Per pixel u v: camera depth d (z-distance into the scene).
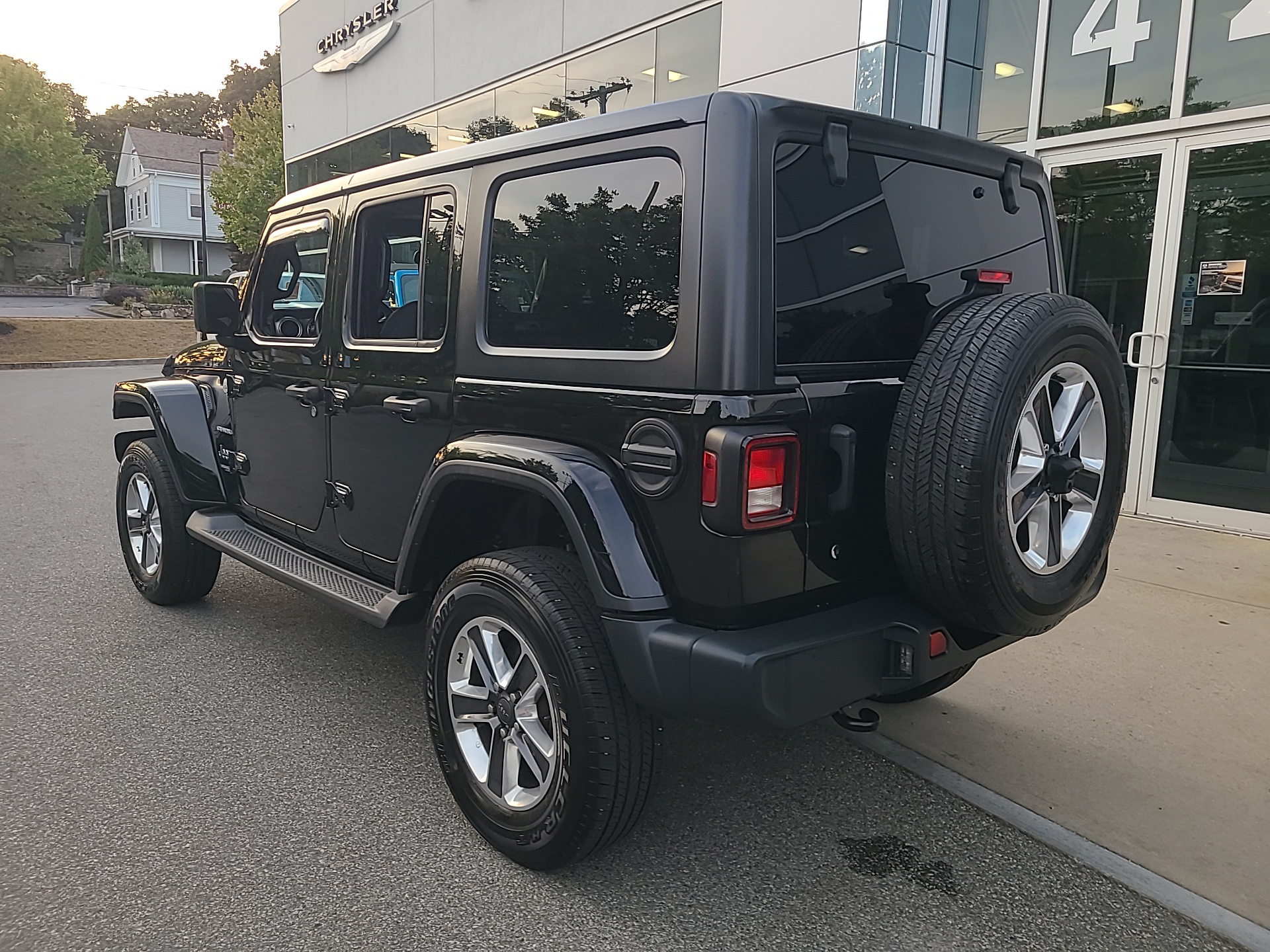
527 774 2.74
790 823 2.96
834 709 2.39
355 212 3.43
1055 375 2.48
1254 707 3.76
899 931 2.45
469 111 12.74
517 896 2.57
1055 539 2.55
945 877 2.69
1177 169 6.37
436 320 3.07
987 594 2.32
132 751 3.40
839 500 2.39
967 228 2.89
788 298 2.34
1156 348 6.55
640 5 9.66
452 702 2.83
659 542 2.38
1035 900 2.59
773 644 2.27
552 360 2.62
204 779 3.21
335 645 4.49
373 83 14.96
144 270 53.28
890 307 2.64
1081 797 3.11
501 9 11.78
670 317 2.34
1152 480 6.66
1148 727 3.61
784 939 2.41
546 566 2.60
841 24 7.31
